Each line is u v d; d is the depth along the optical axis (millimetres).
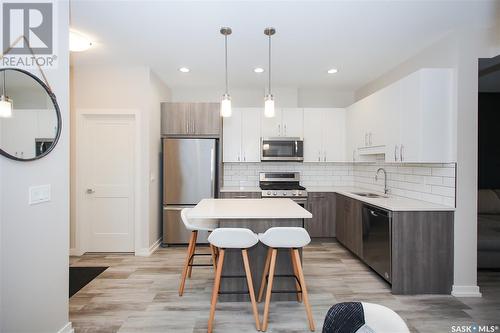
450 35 2723
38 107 1701
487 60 2900
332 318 1101
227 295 2568
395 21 2504
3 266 1522
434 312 2359
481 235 3197
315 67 3738
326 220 4387
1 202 1503
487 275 3123
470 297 2613
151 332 2092
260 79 4289
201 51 3207
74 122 3758
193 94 4828
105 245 3865
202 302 2537
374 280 2996
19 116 1576
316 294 2680
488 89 4293
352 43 2973
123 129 3844
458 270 2646
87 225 3854
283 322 2215
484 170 4469
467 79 2613
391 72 3803
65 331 1939
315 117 4664
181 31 2713
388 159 3215
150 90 3807
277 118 4652
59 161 1880
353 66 3689
